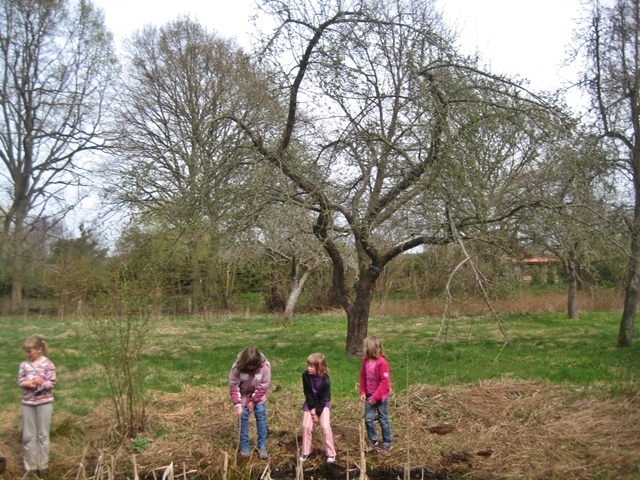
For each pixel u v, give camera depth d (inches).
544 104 386.6
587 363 440.5
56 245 999.0
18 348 534.6
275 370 440.1
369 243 460.8
